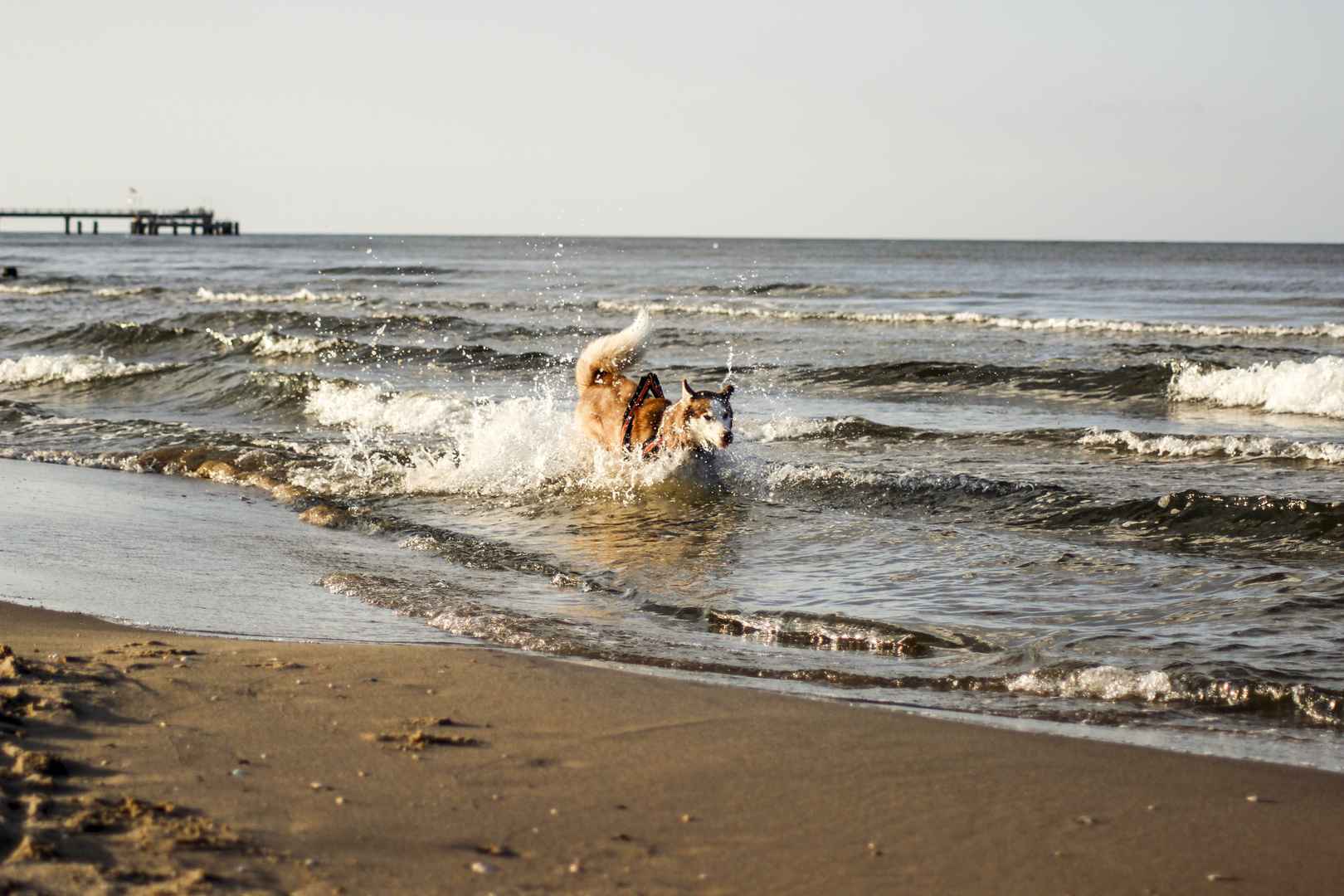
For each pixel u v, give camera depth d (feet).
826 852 8.43
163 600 16.75
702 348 63.62
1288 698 12.87
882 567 19.62
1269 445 31.60
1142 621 16.16
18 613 15.28
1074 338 68.49
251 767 9.48
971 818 9.22
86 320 77.15
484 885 7.50
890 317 83.10
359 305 96.02
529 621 16.21
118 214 583.17
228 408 42.27
